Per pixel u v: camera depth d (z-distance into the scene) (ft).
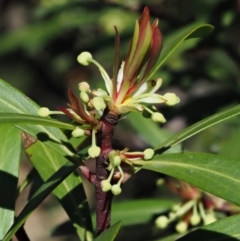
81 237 1.70
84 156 1.68
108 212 1.56
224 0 2.81
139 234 2.49
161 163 1.53
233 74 2.99
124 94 1.48
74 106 1.47
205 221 2.02
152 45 1.46
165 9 3.01
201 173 1.51
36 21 3.68
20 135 1.66
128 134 3.23
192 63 3.06
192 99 2.74
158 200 2.23
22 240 1.66
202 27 1.49
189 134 1.59
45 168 1.69
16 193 1.65
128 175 1.53
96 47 3.20
